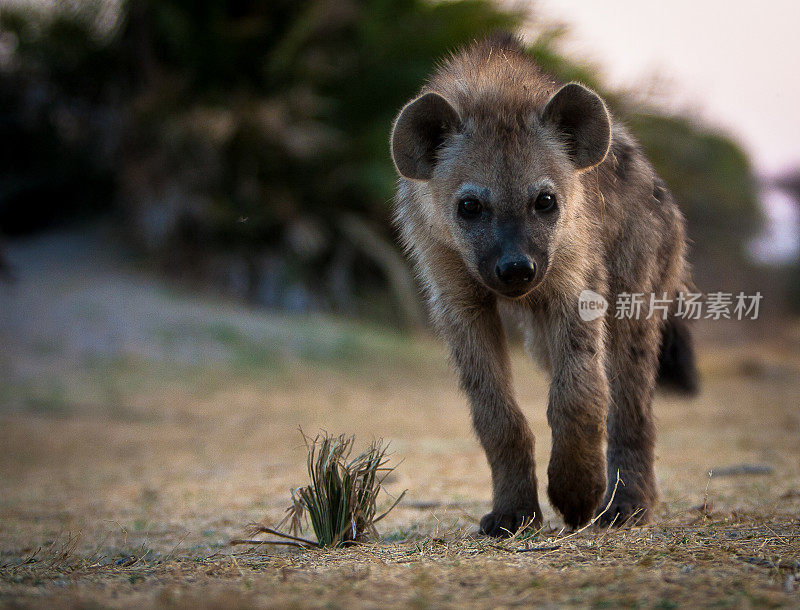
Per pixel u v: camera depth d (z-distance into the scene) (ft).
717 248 126.72
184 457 38.60
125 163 88.63
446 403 59.26
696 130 110.52
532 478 17.61
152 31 90.38
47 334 64.95
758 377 73.82
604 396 17.24
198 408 54.03
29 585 12.21
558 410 17.07
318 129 88.84
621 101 90.17
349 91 94.73
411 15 92.32
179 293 81.15
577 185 18.06
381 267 95.50
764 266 134.00
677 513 18.93
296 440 43.09
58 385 56.54
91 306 71.31
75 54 90.84
